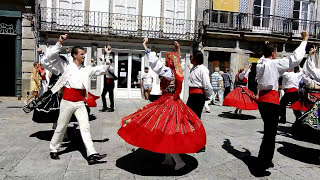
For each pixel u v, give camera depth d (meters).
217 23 16.34
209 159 4.88
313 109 5.00
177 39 15.46
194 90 5.45
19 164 4.35
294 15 17.89
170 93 4.18
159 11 15.72
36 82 10.80
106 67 4.78
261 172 4.28
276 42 17.12
